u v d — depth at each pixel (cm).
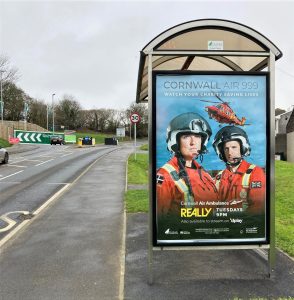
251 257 579
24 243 671
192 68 727
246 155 507
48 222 824
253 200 508
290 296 445
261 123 508
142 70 585
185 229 503
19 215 913
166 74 497
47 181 1526
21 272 531
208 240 504
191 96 500
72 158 2809
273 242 506
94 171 1883
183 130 500
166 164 500
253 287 472
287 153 3809
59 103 10144
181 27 491
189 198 502
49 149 4175
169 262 561
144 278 505
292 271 521
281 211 954
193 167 503
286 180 1470
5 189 1327
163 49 502
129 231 734
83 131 10362
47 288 477
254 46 520
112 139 6744
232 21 495
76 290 471
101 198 1115
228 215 507
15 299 448
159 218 501
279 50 502
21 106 7819
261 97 507
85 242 671
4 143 4416
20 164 2305
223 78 503
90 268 543
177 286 477
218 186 505
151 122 497
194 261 564
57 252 617
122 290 468
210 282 489
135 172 1789
